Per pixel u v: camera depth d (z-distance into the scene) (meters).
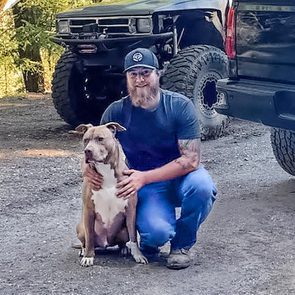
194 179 4.23
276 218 5.34
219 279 4.18
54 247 4.76
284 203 5.71
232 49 5.91
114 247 4.62
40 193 6.12
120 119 4.36
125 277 4.21
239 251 4.64
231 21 5.90
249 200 5.82
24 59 15.05
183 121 4.26
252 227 5.13
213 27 8.54
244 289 4.03
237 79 5.91
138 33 7.88
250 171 6.79
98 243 4.46
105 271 4.29
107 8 8.20
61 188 6.29
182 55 8.02
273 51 5.53
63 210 5.66
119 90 8.85
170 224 4.32
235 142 8.07
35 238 4.97
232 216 5.39
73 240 4.89
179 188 4.34
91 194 4.27
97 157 4.09
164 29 8.02
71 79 8.89
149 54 4.22
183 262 4.31
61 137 8.66
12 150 7.91
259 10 5.60
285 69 5.45
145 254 4.53
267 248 4.70
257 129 8.77
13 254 4.64
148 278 4.20
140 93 4.21
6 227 5.23
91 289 4.05
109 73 8.62
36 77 15.71
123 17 7.91
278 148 6.28
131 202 4.29
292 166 6.32
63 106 8.96
